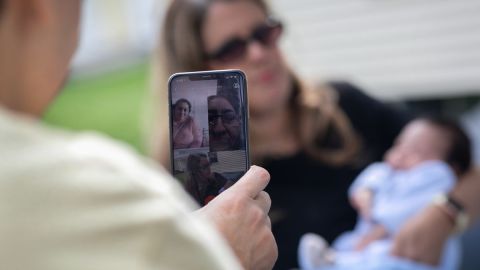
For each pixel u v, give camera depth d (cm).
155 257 46
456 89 418
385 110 252
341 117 231
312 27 468
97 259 44
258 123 221
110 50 654
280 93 215
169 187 54
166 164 212
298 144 226
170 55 221
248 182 82
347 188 223
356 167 228
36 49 58
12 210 44
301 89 230
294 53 446
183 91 99
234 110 99
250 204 79
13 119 51
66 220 44
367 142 239
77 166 48
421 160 233
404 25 431
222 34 210
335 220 217
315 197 218
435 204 200
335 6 456
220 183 98
